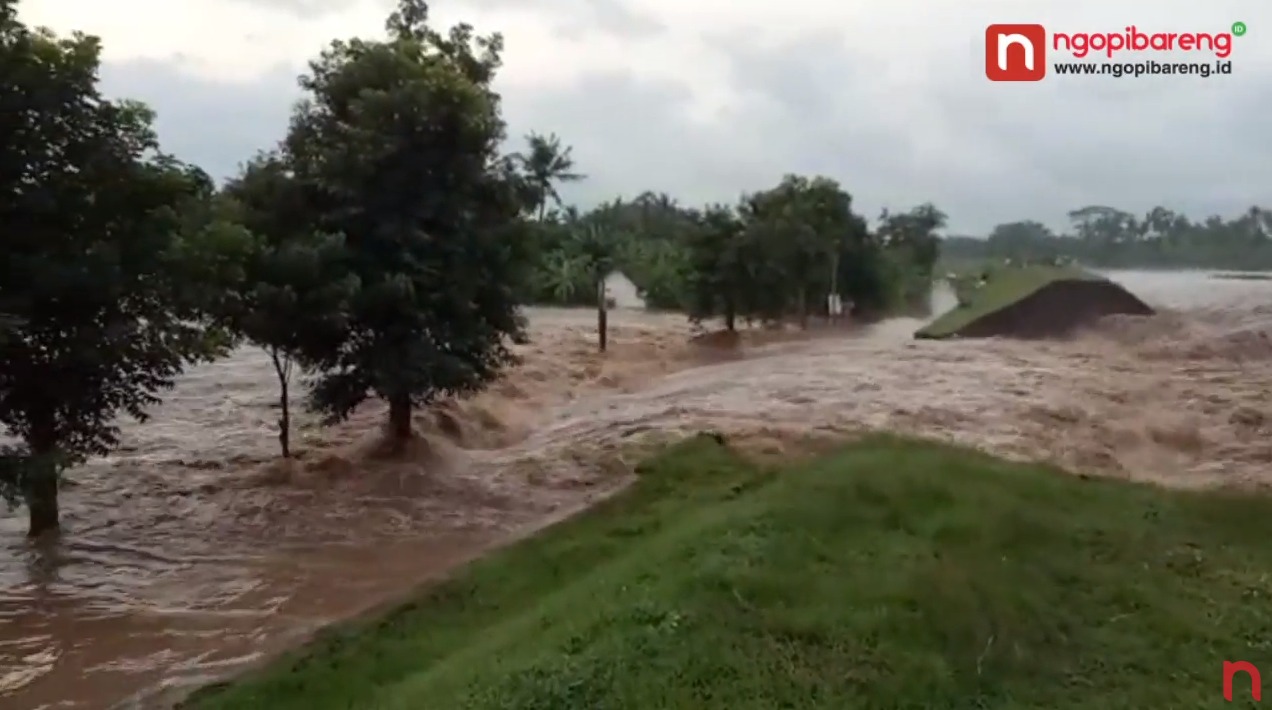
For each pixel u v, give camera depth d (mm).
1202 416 17375
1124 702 5785
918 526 8133
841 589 6703
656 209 70625
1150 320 32562
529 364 25922
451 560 10727
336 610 9312
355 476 14125
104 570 10547
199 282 11633
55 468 10359
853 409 17922
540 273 21578
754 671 5688
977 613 6535
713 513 9250
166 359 11391
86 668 8047
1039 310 33344
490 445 16969
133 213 10836
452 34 16219
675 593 6637
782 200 38281
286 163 14516
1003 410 17672
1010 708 5633
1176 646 6508
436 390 15500
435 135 14266
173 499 13227
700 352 31625
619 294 56062
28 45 9945
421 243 14086
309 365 14945
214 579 10258
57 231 10336
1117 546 8227
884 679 5691
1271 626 6855
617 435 16219
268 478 14156
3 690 7637
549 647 6262
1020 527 8289
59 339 10547
